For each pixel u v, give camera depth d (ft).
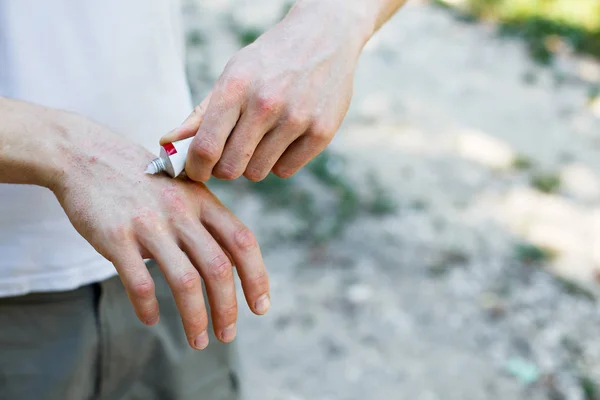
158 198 2.80
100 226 2.68
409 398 6.86
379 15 3.36
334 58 2.98
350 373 7.08
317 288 8.08
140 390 4.10
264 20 15.25
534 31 16.08
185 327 2.73
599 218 9.80
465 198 9.95
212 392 4.37
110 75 3.36
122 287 3.83
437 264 8.57
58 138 2.83
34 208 3.37
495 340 7.57
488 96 13.28
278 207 9.36
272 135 2.83
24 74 3.19
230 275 2.77
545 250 8.97
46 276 3.54
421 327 7.67
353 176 10.21
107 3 3.29
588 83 14.33
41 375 3.75
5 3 3.08
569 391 7.04
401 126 11.75
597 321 7.93
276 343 7.36
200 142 2.70
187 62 12.92
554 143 11.86
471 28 16.22
